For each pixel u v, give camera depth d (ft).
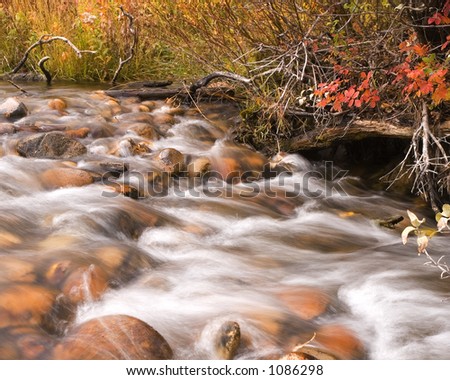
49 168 16.16
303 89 18.76
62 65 27.99
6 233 12.63
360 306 11.56
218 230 14.62
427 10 15.44
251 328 10.31
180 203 15.78
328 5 17.85
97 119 20.08
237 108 21.83
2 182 15.26
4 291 10.41
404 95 16.57
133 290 11.43
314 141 18.63
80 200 14.73
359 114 17.67
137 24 26.71
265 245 14.02
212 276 12.19
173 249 13.32
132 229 13.87
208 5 20.42
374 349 10.31
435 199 16.58
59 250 12.00
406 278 12.65
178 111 21.53
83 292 10.89
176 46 23.13
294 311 11.03
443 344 10.39
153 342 9.48
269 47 18.39
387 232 15.44
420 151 17.83
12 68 29.25
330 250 14.21
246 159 18.65
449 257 13.92
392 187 18.06
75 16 29.30
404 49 15.14
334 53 17.07
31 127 18.69
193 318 10.61
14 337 9.66
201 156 18.34
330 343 10.23
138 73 28.25
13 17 29.94
